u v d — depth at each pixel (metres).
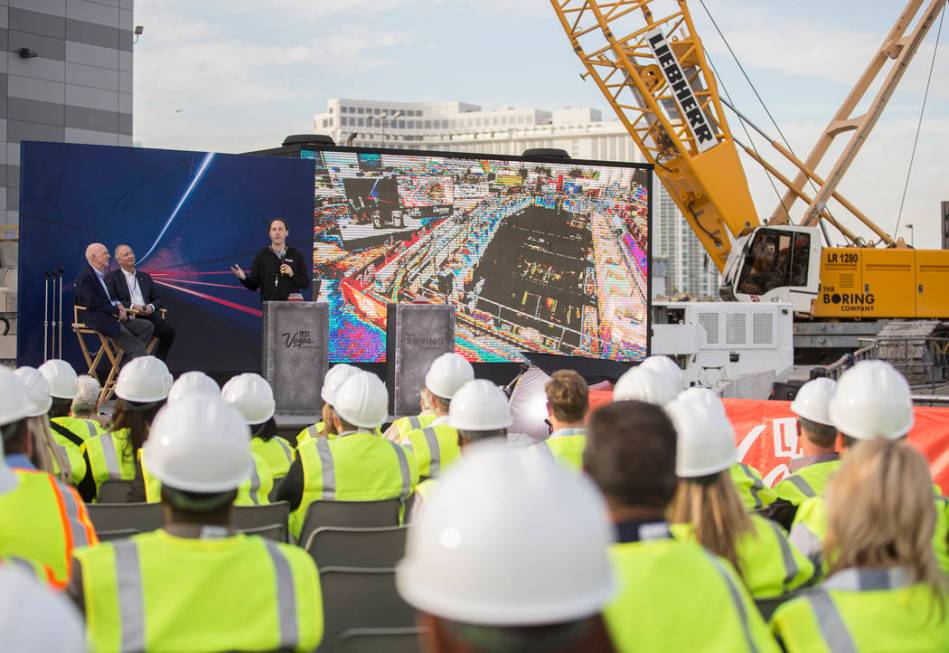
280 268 13.91
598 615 1.46
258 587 2.99
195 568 2.94
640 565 2.59
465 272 19.11
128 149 15.63
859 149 30.70
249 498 5.77
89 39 44.59
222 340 16.16
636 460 2.63
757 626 2.64
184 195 15.92
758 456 9.11
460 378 7.75
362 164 18.52
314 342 12.88
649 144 30.62
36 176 15.26
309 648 3.02
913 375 28.83
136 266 15.72
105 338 13.27
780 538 3.64
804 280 28.78
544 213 19.53
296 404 12.83
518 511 1.44
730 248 30.02
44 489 3.92
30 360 15.14
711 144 29.22
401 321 13.17
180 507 2.98
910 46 30.55
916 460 2.85
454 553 1.43
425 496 5.01
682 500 3.56
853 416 4.76
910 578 2.81
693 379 25.19
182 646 2.88
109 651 2.84
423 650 3.38
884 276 31.12
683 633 2.55
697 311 25.16
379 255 18.66
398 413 13.20
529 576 1.41
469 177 19.08
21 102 42.72
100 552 2.94
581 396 5.36
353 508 5.67
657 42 28.92
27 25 42.88
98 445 6.59
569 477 1.52
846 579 2.86
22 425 4.27
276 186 16.39
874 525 2.82
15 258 26.77
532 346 19.48
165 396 6.69
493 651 1.40
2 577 1.26
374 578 4.11
